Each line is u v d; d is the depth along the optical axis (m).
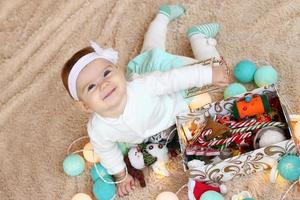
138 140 1.48
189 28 1.76
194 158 1.43
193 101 1.53
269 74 1.53
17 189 1.59
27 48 1.85
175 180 1.50
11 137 1.69
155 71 1.48
